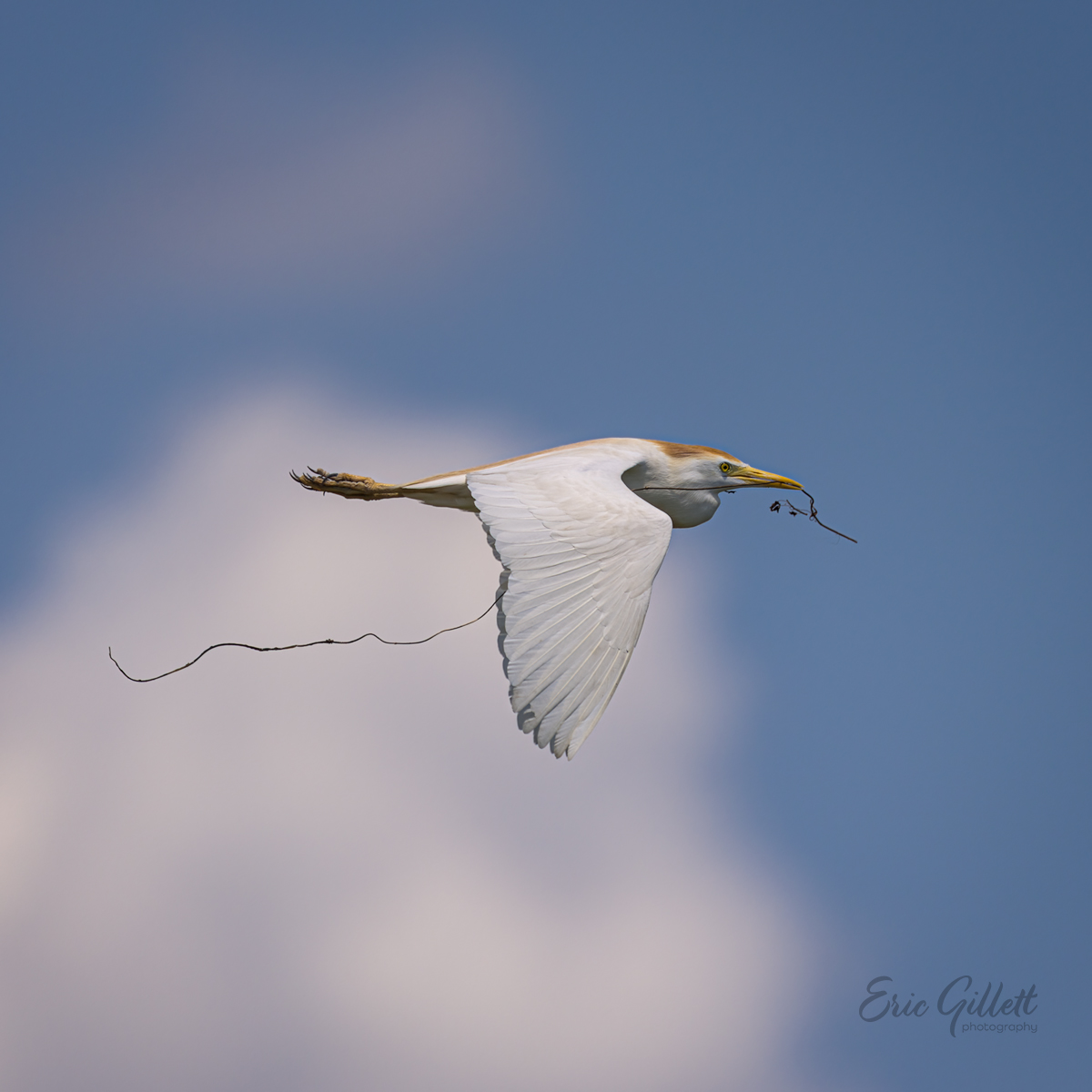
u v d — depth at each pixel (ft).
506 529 36.11
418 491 46.52
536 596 34.83
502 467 43.34
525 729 33.30
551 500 37.22
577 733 33.40
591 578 35.22
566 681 33.73
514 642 34.17
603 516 36.42
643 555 35.63
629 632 34.76
